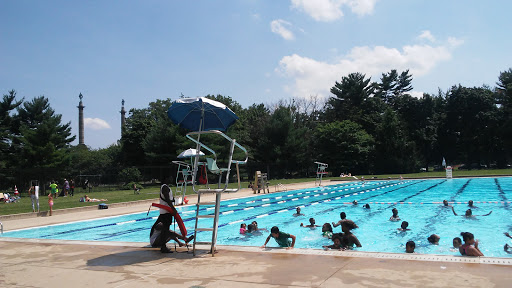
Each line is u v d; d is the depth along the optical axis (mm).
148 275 5258
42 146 42781
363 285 4363
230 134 48219
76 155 59656
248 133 58688
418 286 4238
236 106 63062
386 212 15195
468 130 58469
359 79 71938
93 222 14250
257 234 11109
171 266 5719
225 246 7133
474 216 13234
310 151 58906
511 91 53500
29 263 6242
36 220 14617
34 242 8242
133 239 10727
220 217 15430
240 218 14961
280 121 55219
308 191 27875
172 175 46125
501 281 4281
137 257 6422
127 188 38281
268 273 5066
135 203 20391
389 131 55719
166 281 4934
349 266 5191
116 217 15469
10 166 42688
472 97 57844
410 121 62750
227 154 47844
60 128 58500
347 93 71562
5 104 54594
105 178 40719
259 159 56125
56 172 39312
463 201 17797
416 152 56781
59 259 6473
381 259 5496
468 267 4887
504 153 56094
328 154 56125
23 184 37125
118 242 7926
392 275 4688
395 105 66875
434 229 11188
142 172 44531
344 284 4430
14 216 14906
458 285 4207
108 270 5613
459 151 59656
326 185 34812
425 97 62531
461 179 34719
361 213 15219
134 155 56438
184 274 5230
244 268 5391
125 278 5148
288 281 4668
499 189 23562
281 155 54281
